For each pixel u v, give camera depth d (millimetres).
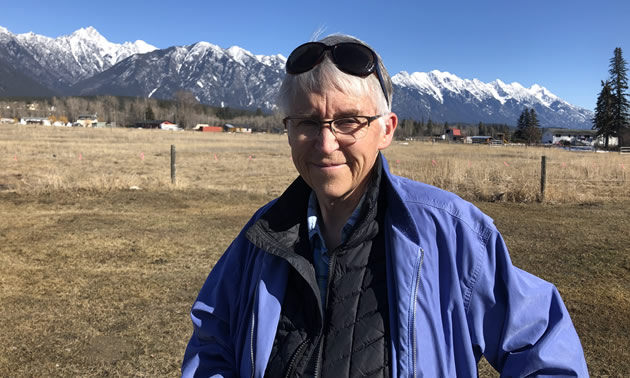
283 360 1105
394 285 1071
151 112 150500
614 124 70625
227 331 1307
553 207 9523
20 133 53500
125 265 5785
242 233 1369
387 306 1072
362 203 1195
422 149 52219
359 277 1103
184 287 5062
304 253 1207
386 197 1188
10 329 3984
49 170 17156
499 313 1079
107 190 10984
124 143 42344
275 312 1142
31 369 3377
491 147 63188
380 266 1107
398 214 1110
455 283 1071
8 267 5602
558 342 1042
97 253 6262
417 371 1003
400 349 1018
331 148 1091
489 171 15688
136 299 4699
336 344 1059
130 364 3479
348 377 1024
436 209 1114
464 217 1103
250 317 1207
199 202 10258
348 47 1069
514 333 1057
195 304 1336
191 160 24938
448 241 1088
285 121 1174
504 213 8852
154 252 6355
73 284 5090
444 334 1067
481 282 1075
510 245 6453
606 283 4934
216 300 1314
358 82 1075
